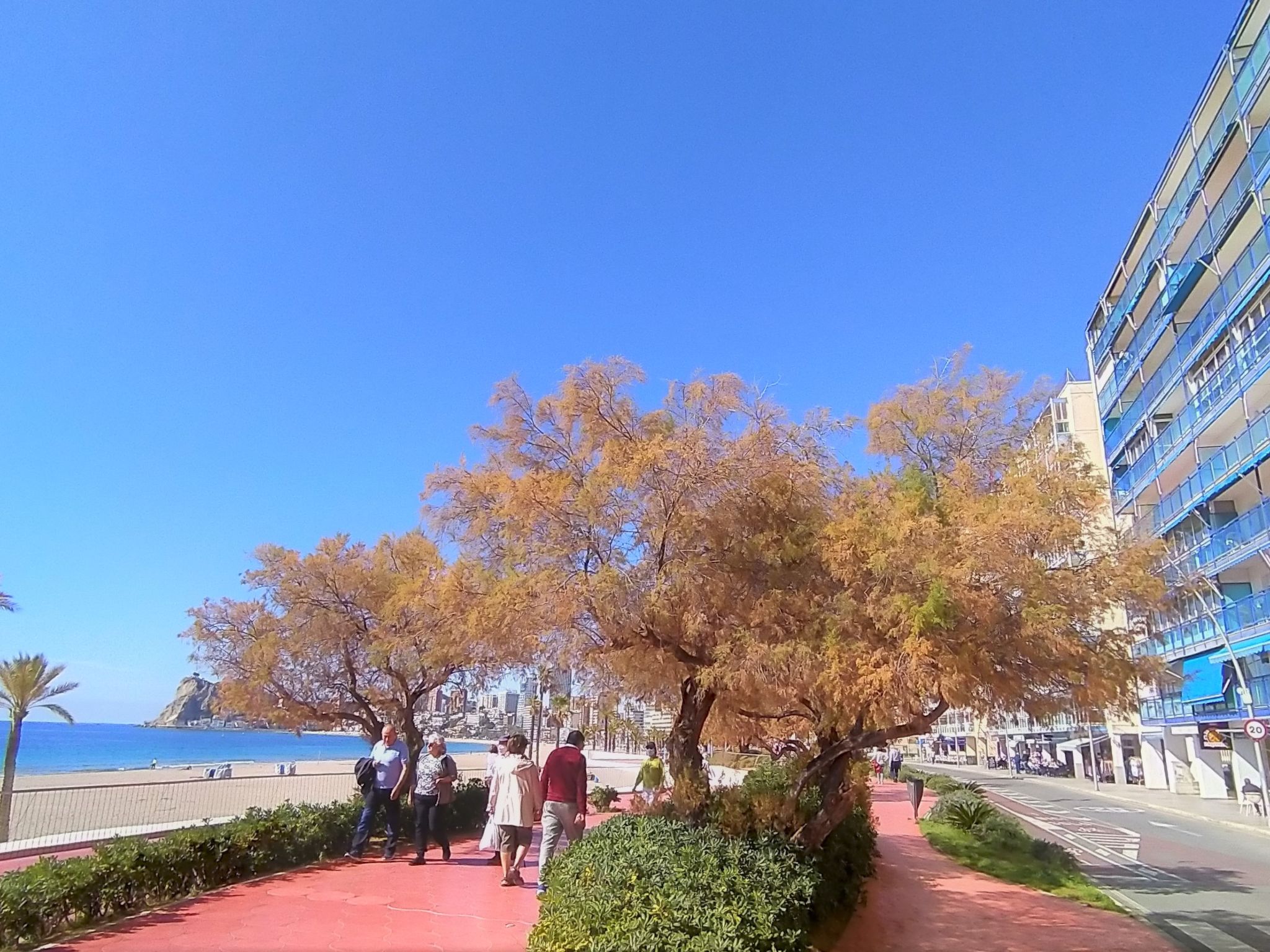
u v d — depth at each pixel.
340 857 11.48
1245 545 27.70
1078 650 7.56
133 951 6.50
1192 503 31.58
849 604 7.88
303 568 14.49
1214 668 29.97
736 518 8.57
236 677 14.80
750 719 11.99
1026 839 16.89
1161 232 33.62
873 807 24.19
